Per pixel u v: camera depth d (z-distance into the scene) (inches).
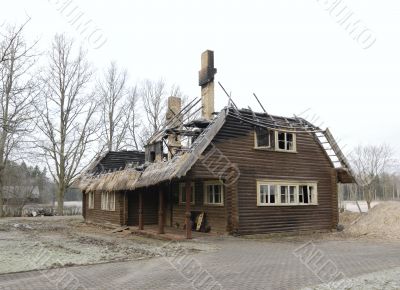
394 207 860.6
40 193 2672.2
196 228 808.3
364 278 364.8
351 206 2132.1
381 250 572.4
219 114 751.1
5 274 389.4
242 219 748.6
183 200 882.1
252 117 799.7
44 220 1275.8
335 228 874.8
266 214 783.1
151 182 722.8
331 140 885.2
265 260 478.6
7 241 698.2
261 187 789.2
